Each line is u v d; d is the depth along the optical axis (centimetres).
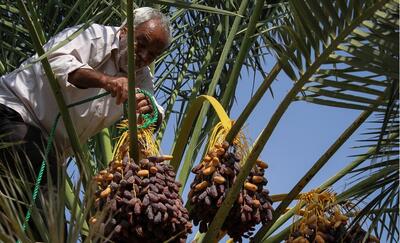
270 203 481
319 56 441
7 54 661
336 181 531
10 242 384
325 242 480
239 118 478
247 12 690
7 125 515
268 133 455
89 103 528
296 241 483
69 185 548
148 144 486
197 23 682
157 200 449
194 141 562
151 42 533
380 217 497
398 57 427
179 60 698
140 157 482
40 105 521
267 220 479
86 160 477
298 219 498
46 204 407
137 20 535
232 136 481
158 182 457
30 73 525
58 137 527
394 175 492
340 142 478
